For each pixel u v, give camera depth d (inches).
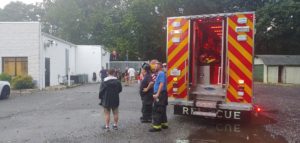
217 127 378.0
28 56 1000.9
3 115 473.7
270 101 671.1
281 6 1764.3
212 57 405.4
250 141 311.4
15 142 312.8
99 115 469.1
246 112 374.0
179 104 390.0
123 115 464.8
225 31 368.2
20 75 960.9
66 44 1300.4
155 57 1841.8
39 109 534.3
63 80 1219.9
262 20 1765.5
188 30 387.2
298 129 368.8
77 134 343.9
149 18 1748.3
